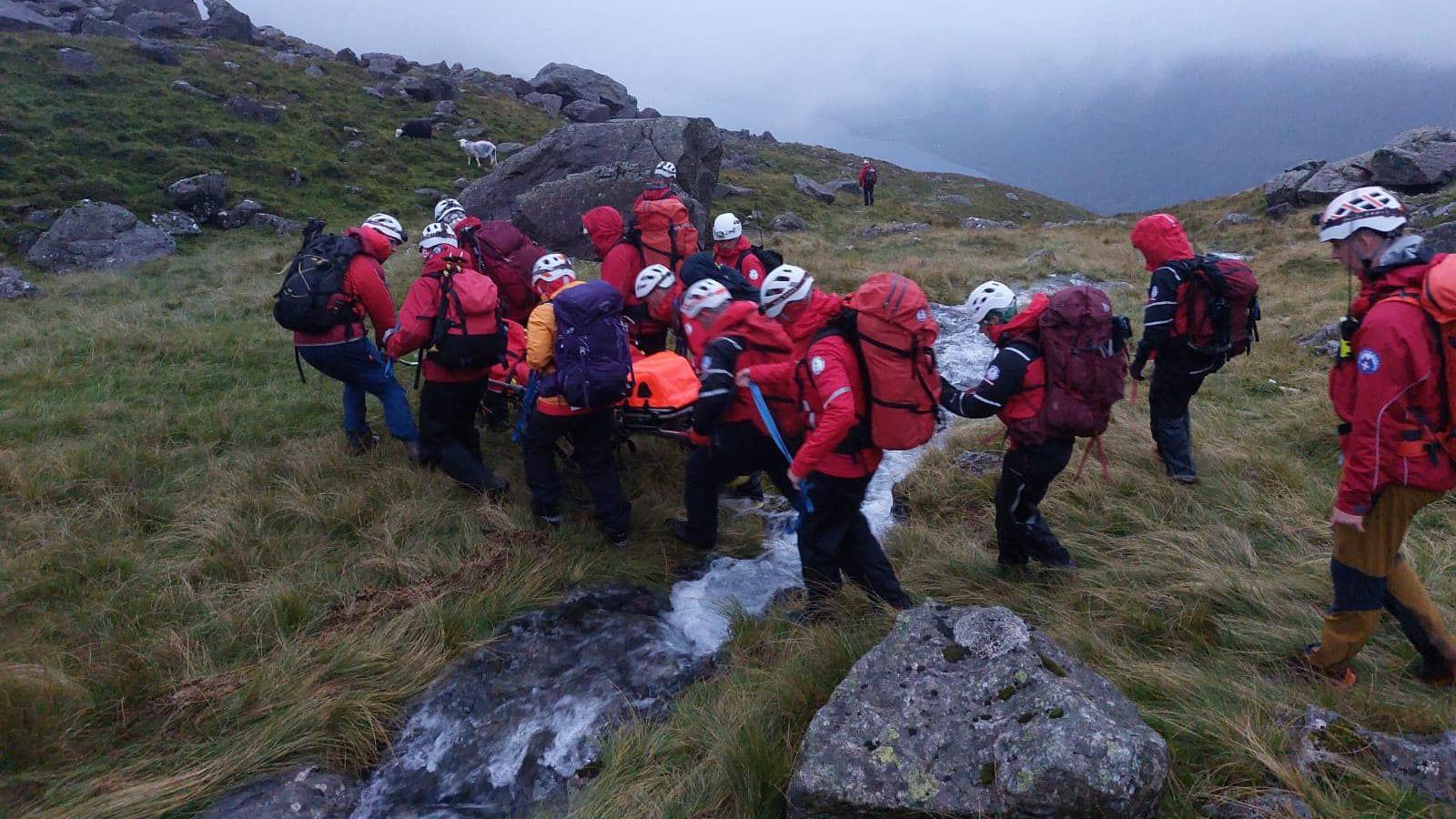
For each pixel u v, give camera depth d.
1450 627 3.46
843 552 4.21
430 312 5.03
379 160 27.58
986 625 3.13
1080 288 4.00
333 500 5.24
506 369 5.72
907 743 2.73
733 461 4.43
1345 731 2.87
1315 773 2.76
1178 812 2.66
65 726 3.34
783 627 4.17
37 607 4.10
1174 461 5.34
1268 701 3.14
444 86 37.56
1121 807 2.46
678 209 6.14
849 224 30.00
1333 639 3.26
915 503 5.54
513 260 5.88
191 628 4.00
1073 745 2.53
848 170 47.34
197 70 30.88
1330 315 9.23
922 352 3.64
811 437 3.58
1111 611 4.06
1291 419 6.24
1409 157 19.14
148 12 40.56
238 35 41.06
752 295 4.75
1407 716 3.01
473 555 4.75
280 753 3.32
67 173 20.45
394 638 3.98
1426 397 2.80
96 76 27.19
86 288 13.23
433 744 3.54
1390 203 2.96
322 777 3.30
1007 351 3.99
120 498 5.10
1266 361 7.72
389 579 4.52
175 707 3.50
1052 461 4.06
